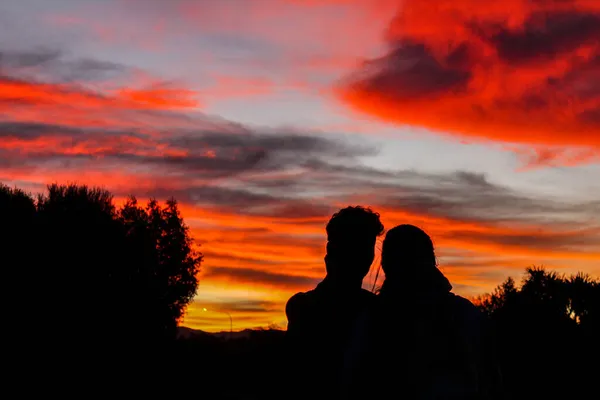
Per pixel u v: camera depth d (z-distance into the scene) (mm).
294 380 4297
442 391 3803
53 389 28266
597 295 28734
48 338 28328
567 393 27172
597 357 27422
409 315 3967
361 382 3971
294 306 4430
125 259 34719
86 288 30578
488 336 3959
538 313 28422
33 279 28359
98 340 30766
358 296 4391
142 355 34906
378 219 4457
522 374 27484
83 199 32500
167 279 46688
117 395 32031
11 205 29578
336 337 4297
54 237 30047
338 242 4391
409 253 4113
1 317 27344
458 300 4039
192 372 40625
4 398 26703
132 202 43219
